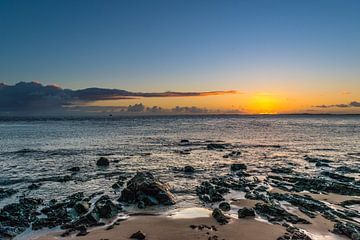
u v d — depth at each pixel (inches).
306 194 1332.4
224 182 1499.8
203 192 1355.8
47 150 2672.2
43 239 880.9
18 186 1480.1
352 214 1079.0
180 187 1453.0
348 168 1829.5
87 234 904.9
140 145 3046.3
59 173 1758.1
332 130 5103.3
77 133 4589.1
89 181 1578.5
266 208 1095.0
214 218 1029.8
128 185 1317.7
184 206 1175.6
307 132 4685.0
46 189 1428.4
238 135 4210.1
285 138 3740.2
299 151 2620.6
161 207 1163.3
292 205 1180.5
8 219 1016.9
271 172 1787.6
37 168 1897.1
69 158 2267.5
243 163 2066.9
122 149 2753.4
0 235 901.2
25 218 1039.0
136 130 5369.1
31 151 2603.3
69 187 1462.8
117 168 1910.7
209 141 3412.9
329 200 1245.7
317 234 914.1
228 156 2351.1
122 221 1011.3
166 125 7421.3
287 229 932.6
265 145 3029.0
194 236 877.8
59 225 985.5
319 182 1488.7
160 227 951.0
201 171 1827.0
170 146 2970.0
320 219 1035.3
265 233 898.7
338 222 1003.3
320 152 2559.1
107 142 3309.5
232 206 1167.6
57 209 1126.4
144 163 2078.0
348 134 4266.7
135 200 1212.5
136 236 871.7
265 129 5511.8
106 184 1519.4
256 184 1497.3
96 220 1005.2
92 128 6018.7
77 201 1222.3
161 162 2117.4
